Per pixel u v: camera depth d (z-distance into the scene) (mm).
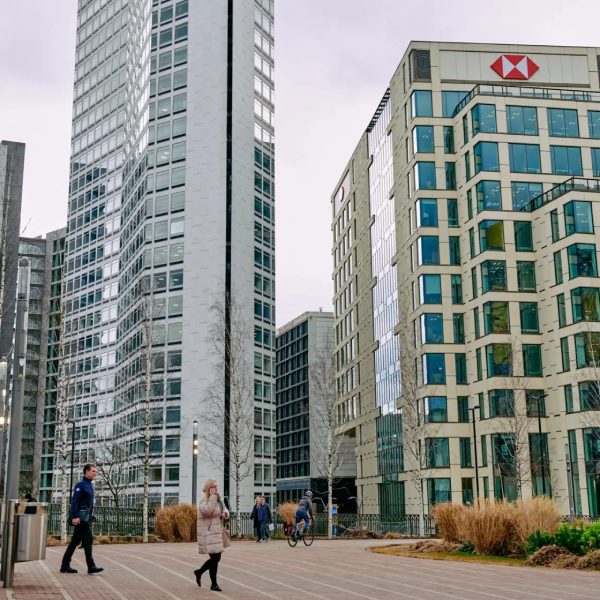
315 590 13281
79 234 99188
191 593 12492
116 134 96875
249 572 16750
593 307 56781
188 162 76125
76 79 108125
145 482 33906
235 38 79375
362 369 87688
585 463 54375
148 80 80812
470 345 64312
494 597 12375
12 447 13367
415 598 12195
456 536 24406
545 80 71062
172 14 81250
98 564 18250
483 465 60906
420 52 71312
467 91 70875
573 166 66188
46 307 115938
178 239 74562
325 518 48750
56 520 33531
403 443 69375
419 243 67562
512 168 65188
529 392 59875
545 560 18641
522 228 63750
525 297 62156
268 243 79125
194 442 39156
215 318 70062
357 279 92375
